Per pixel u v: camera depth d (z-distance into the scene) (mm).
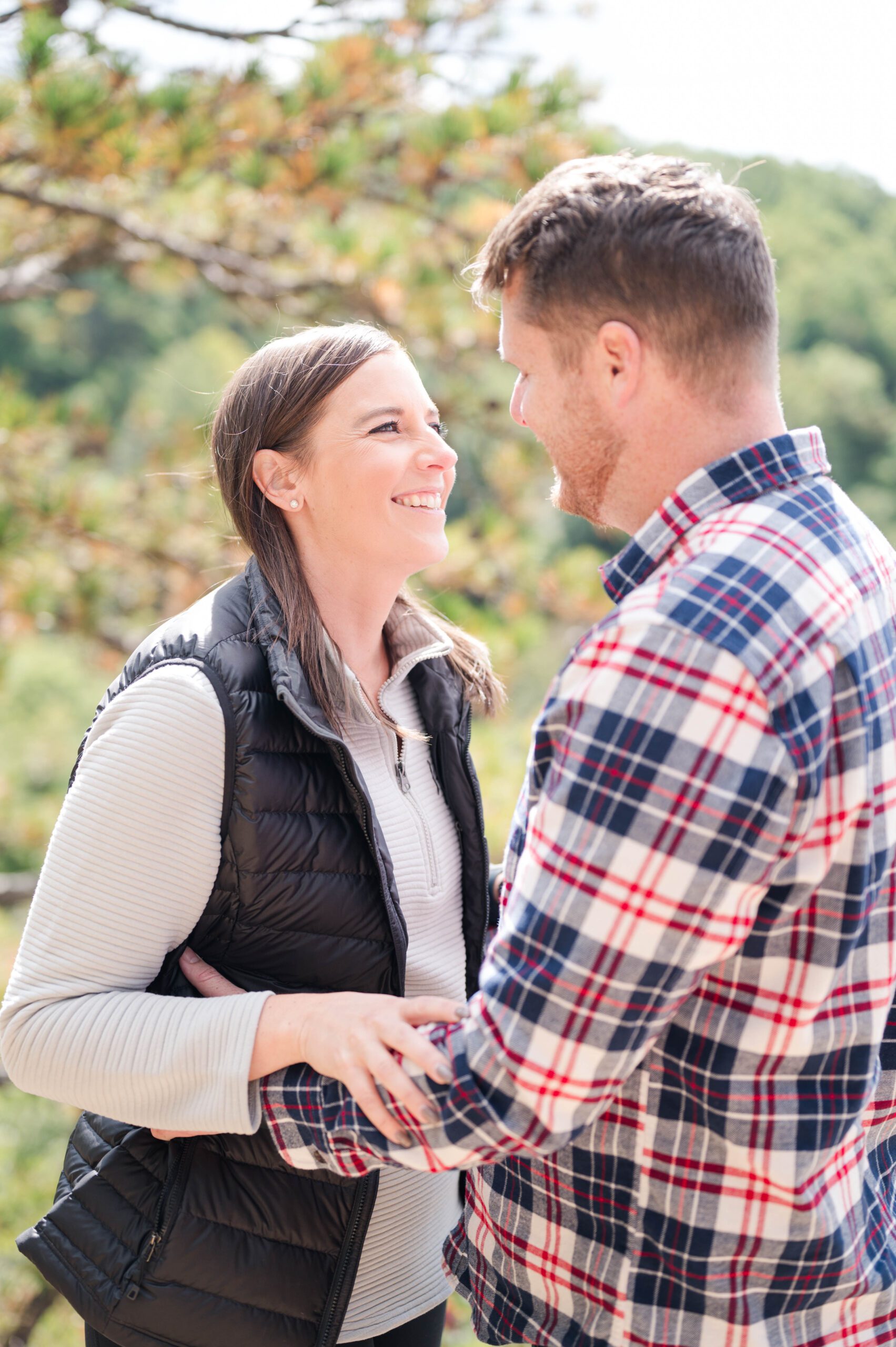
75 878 1102
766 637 836
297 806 1150
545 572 4637
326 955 1179
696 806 818
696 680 824
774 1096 897
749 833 821
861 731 865
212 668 1133
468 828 1365
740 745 818
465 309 4207
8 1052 1104
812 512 928
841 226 22047
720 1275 936
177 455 4715
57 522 4180
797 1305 953
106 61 3455
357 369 1272
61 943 1101
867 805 868
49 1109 4531
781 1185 904
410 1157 919
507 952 878
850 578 915
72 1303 1156
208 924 1163
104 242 4051
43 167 3664
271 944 1165
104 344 16406
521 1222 1053
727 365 930
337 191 3822
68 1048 1068
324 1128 981
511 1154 976
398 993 1219
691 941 836
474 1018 900
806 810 836
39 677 10961
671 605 848
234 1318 1142
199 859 1117
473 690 1484
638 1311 961
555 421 988
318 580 1317
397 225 4141
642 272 916
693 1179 932
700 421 944
